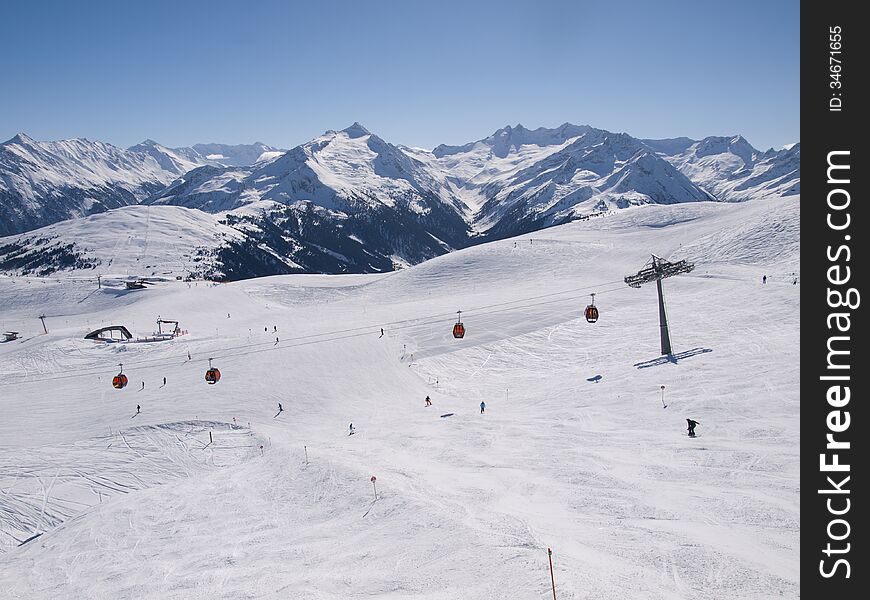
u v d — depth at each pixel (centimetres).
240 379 6450
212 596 1923
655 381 4672
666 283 10444
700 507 2300
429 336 8588
